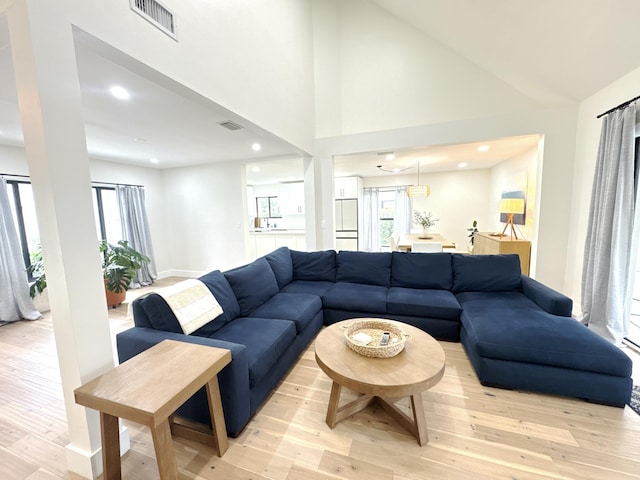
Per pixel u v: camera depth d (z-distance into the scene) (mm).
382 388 1413
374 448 1514
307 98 4113
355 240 7391
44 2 1121
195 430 1586
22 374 2324
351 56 4266
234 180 5234
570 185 3299
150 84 2105
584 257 2803
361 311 2844
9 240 3479
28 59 1104
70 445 1406
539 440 1537
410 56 4016
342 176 7371
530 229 4344
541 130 3357
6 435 1678
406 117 4105
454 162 5781
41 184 1181
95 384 1189
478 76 3744
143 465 1448
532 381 1870
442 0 2889
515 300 2586
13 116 2588
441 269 3055
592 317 2680
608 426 1620
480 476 1337
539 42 2592
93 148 3973
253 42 2656
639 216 2451
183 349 1484
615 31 2059
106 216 4934
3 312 3418
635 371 2146
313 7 4285
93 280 1321
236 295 2465
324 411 1803
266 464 1429
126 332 1791
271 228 7910
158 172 5715
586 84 2787
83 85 2104
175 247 5910
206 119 2844
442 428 1635
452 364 2285
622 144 2371
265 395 1861
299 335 2398
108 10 1381
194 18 1939
